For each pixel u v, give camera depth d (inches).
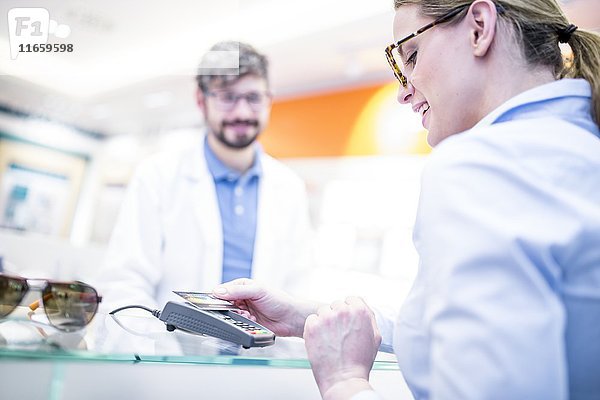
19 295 32.9
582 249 23.0
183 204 83.7
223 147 89.6
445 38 32.2
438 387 22.1
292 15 129.4
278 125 199.9
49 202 255.0
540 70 31.8
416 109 38.1
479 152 25.6
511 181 23.9
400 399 37.8
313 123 187.3
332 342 29.1
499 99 31.3
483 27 30.8
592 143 27.5
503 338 20.8
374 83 170.4
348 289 158.1
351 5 123.5
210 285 81.4
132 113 237.8
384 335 40.5
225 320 32.5
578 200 23.7
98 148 270.8
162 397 37.4
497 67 31.3
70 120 250.1
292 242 93.4
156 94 200.1
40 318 33.9
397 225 155.1
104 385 35.1
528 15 31.7
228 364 26.9
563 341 21.9
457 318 22.1
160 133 249.3
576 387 24.2
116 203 258.4
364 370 28.6
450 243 23.3
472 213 23.2
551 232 22.5
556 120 28.6
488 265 22.0
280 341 38.4
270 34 139.9
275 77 181.0
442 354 22.1
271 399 41.2
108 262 77.5
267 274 86.5
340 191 173.9
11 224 240.7
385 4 118.2
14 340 26.1
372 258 159.3
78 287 32.0
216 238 83.4
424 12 33.1
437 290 23.4
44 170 252.5
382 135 164.6
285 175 97.3
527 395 20.3
